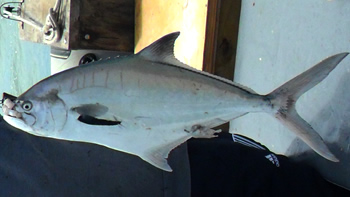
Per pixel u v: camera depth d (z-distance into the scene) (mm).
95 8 2461
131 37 2600
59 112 894
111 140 917
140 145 928
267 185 1349
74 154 1192
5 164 1160
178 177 1265
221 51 2104
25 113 894
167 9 2322
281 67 1771
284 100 989
